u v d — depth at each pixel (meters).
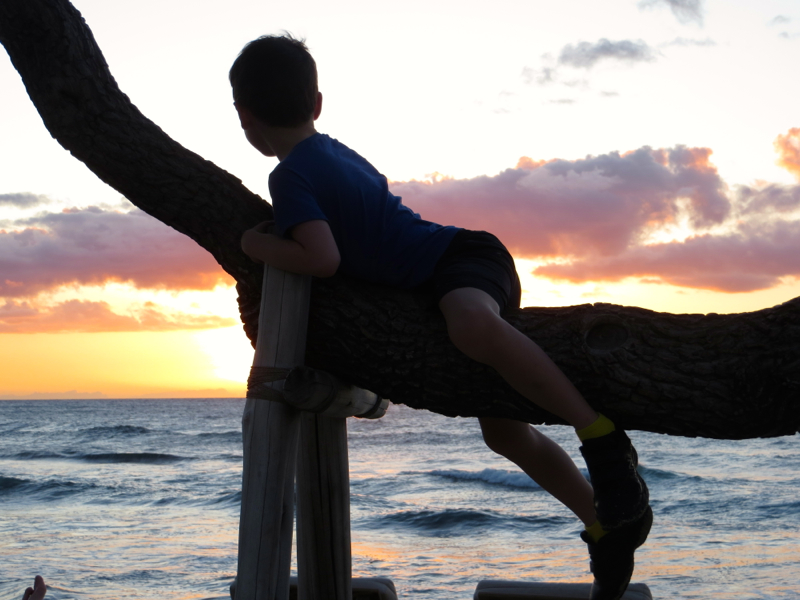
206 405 132.12
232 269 2.23
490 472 20.38
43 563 8.87
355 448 34.62
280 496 1.97
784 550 9.20
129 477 21.97
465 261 2.04
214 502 15.52
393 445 35.97
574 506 2.36
